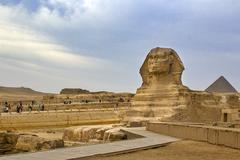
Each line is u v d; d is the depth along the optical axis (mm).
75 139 50875
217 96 70625
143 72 66500
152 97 63000
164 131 37094
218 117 67688
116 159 22312
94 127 51062
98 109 101125
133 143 29203
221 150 26688
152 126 39844
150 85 64438
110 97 139500
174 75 63281
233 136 27469
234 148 27281
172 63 63500
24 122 76188
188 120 60406
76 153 23359
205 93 67625
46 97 144625
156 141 30766
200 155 24438
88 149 25391
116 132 40156
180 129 34281
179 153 25266
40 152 23734
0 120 72562
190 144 29875
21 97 176000
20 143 38625
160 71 62969
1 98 159500
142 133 37812
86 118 87750
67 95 147500
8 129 71375
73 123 84625
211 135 30219
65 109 102875
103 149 25453
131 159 22422
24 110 98875
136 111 63625
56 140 36844
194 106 62969
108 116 91188
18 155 22344
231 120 62188
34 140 37594
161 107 61375
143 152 25672
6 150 39156
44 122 79750
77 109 102938
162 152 25719
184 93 61656
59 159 20875
